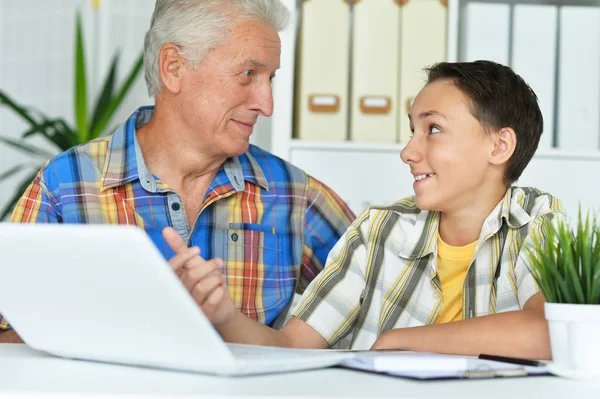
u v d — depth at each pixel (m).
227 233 1.84
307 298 1.57
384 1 2.53
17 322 1.03
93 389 0.75
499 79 1.53
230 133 1.76
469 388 0.82
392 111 2.54
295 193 1.92
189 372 0.90
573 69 2.55
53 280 0.91
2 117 3.41
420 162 1.53
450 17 2.53
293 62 2.52
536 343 1.12
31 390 0.72
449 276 1.58
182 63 1.74
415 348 1.19
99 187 1.80
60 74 3.37
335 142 2.50
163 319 0.84
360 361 0.97
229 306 1.23
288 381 0.85
